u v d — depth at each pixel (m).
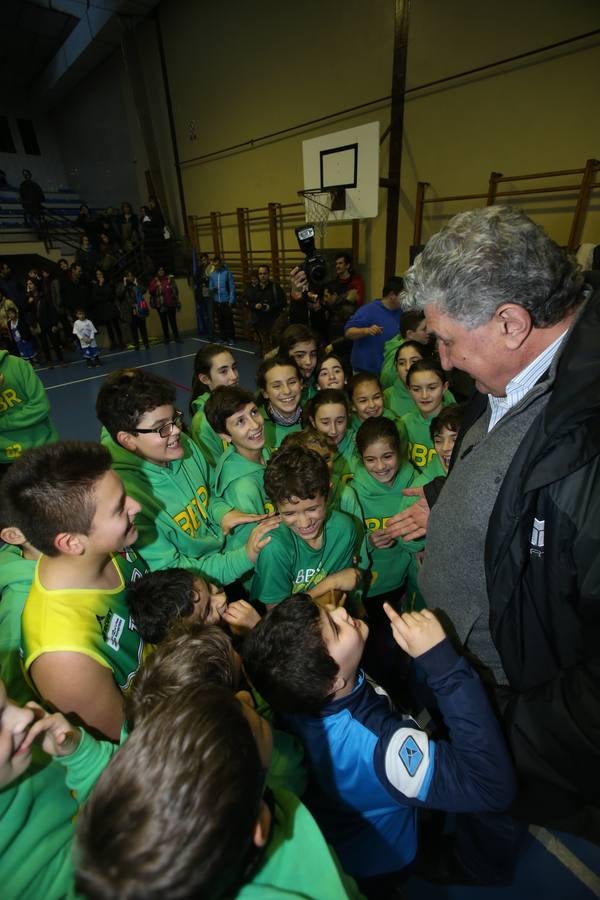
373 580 1.79
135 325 8.05
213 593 1.17
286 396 2.13
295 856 0.53
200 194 8.83
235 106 7.27
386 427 1.67
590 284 0.81
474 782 0.74
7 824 0.59
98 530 0.82
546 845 1.28
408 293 0.81
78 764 0.68
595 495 0.66
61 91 11.76
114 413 1.30
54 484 0.77
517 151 4.33
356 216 5.50
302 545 1.40
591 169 3.79
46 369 7.25
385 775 0.79
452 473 1.01
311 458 1.26
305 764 0.84
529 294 0.71
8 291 7.58
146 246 8.76
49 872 0.60
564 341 0.73
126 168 10.79
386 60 5.11
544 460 0.69
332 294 5.45
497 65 4.22
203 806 0.38
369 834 0.88
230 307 7.89
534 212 4.38
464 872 1.18
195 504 1.55
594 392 0.64
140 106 9.14
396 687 1.66
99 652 0.85
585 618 0.70
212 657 0.67
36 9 8.49
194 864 0.37
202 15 7.18
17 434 2.42
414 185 5.26
